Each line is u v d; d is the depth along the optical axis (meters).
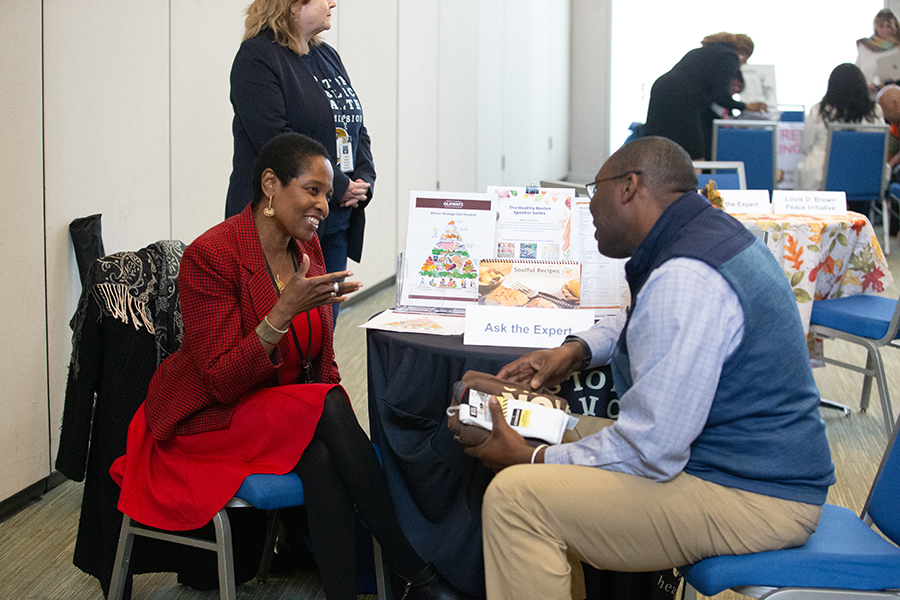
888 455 1.52
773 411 1.39
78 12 2.70
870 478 2.80
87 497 2.04
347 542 1.72
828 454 1.44
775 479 1.39
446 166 6.94
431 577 1.85
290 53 2.62
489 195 2.13
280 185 1.79
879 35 9.16
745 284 1.36
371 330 1.94
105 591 1.98
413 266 2.12
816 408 1.43
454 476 1.85
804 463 1.40
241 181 2.66
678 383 1.34
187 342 1.77
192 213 3.49
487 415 1.57
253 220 1.84
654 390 1.35
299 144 1.80
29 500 2.64
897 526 1.46
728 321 1.35
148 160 3.14
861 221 3.26
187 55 3.38
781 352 1.38
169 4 3.22
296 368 1.91
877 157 6.82
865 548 1.42
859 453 3.04
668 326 1.35
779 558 1.38
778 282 1.41
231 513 2.04
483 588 1.86
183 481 1.76
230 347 1.74
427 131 6.41
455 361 1.79
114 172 2.93
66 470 2.02
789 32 10.34
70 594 2.12
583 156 12.02
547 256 2.07
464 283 2.10
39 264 2.59
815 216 3.34
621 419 1.42
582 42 11.64
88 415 2.01
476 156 7.77
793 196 3.54
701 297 1.34
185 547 2.05
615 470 1.43
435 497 1.86
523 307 1.91
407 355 1.84
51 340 2.68
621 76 11.59
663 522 1.40
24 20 2.46
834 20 10.13
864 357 4.40
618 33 11.46
